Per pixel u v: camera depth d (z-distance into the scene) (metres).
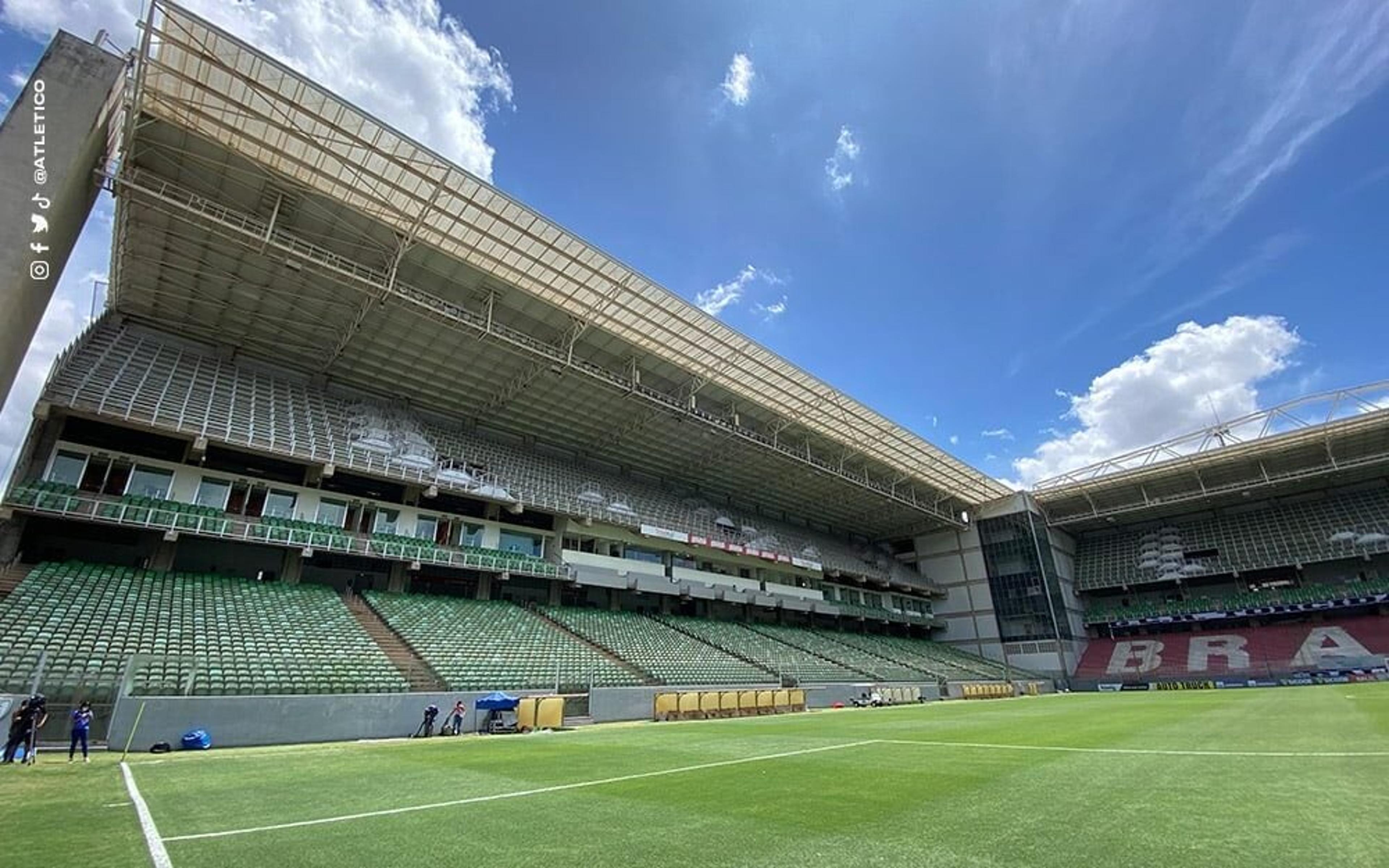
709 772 9.53
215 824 6.33
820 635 43.94
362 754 12.64
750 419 38.94
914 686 36.84
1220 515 52.06
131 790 8.38
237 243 20.80
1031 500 53.59
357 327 25.17
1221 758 9.53
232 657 16.94
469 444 32.28
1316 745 10.65
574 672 24.30
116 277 22.53
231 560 23.91
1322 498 48.22
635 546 36.03
